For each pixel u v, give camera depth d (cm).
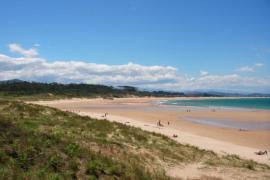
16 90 14625
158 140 2197
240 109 9294
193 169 1652
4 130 1220
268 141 3322
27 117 2236
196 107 10369
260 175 1653
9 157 1034
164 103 14050
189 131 3891
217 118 6091
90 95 17725
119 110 8031
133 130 2370
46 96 14288
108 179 1114
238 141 3288
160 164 1628
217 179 1503
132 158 1560
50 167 1059
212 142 2920
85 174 1097
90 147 1533
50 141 1277
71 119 2430
